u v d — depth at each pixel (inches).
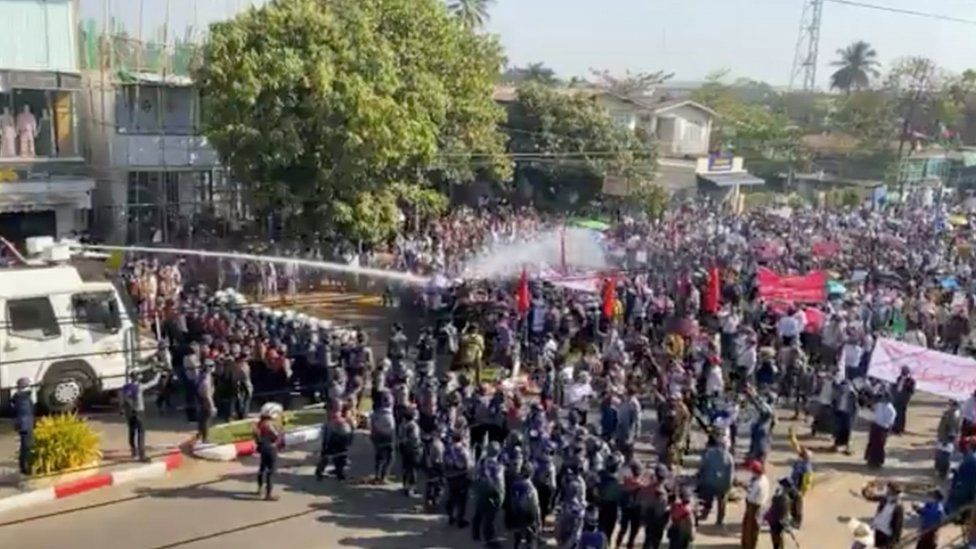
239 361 895.1
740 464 869.2
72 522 706.2
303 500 765.9
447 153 1732.3
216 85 1336.1
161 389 930.7
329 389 863.1
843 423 914.1
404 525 732.0
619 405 824.3
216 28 1371.8
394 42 1536.7
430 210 1656.0
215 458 831.7
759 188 3090.6
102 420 908.0
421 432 791.1
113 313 914.7
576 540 652.7
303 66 1331.2
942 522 615.2
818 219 2095.2
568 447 721.0
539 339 1080.8
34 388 822.5
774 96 4921.3
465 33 1761.8
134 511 729.6
